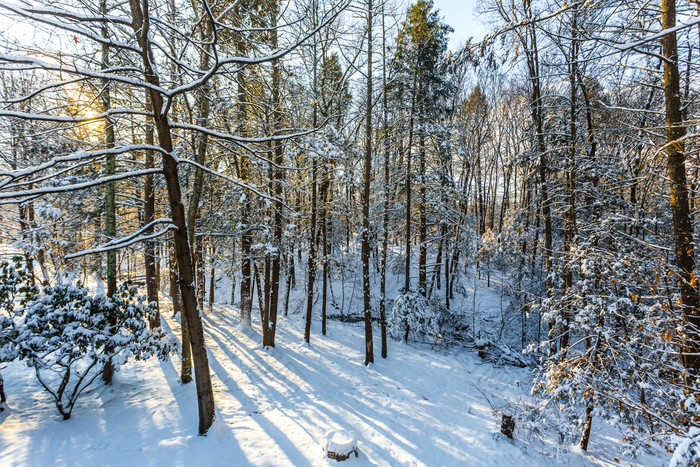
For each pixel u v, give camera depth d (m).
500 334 14.47
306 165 11.91
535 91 10.89
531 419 7.21
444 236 15.71
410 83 13.12
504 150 25.64
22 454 5.02
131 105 7.80
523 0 8.71
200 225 13.16
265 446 5.87
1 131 5.25
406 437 6.82
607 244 8.21
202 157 9.09
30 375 8.41
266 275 12.03
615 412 6.10
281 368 10.12
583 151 9.98
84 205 9.45
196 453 5.34
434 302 15.23
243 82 8.46
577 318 6.72
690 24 3.70
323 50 11.71
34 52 4.50
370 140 11.40
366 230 11.41
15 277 6.18
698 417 4.21
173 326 13.51
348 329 15.70
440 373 10.89
